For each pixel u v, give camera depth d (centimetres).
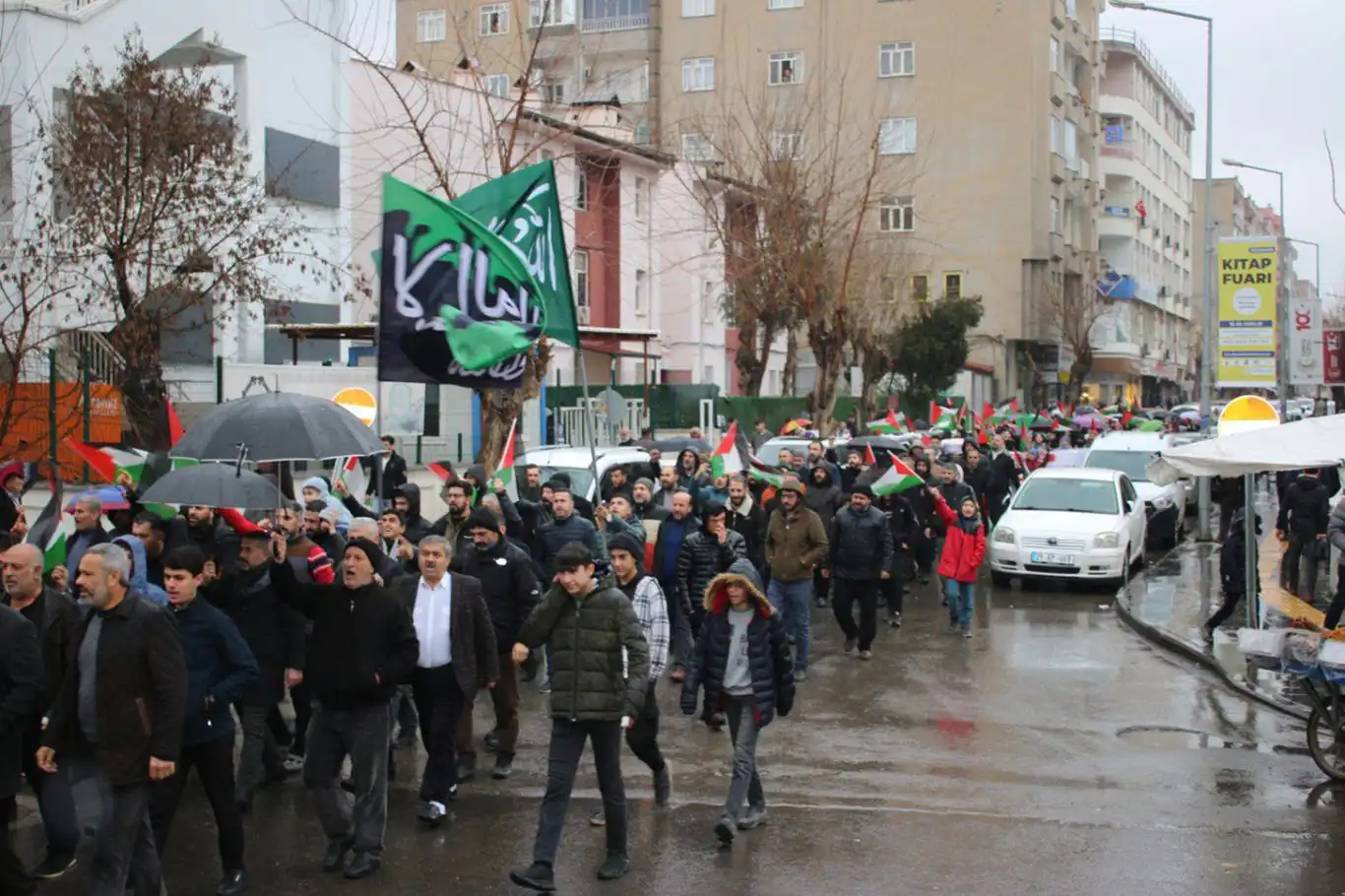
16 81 2220
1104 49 7369
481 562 955
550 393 3088
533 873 709
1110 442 2630
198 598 708
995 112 5756
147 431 1686
